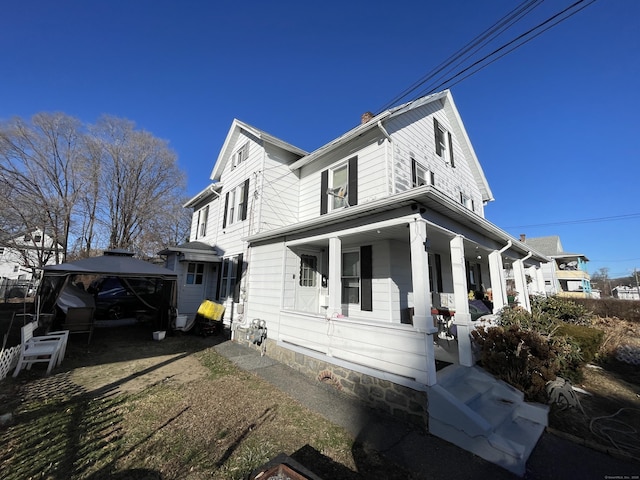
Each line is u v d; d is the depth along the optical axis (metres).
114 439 3.24
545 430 3.68
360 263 7.28
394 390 4.09
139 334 9.62
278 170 9.84
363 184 7.75
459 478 2.73
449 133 10.92
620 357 7.54
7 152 16.45
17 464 2.74
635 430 3.77
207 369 5.96
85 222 20.48
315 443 3.29
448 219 5.27
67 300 9.36
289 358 6.22
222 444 3.21
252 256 8.77
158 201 22.69
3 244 16.38
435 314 7.35
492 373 4.78
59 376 5.31
